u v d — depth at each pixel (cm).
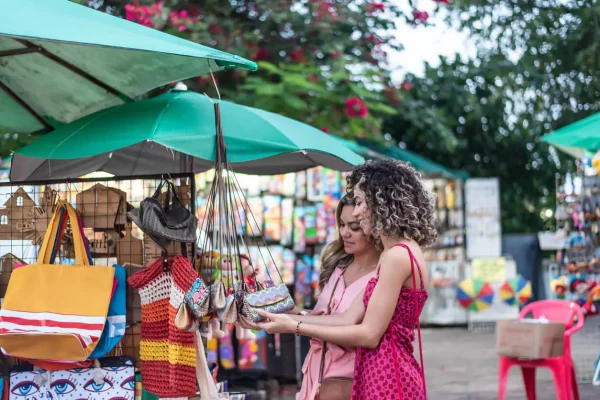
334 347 380
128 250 441
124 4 930
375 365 346
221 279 386
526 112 1773
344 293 393
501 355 662
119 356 425
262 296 381
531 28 1580
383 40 1103
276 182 811
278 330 361
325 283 411
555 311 716
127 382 421
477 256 1337
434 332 1311
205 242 409
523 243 1334
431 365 999
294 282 812
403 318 349
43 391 419
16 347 391
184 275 395
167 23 900
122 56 430
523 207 1906
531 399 674
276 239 805
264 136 421
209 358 688
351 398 353
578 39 1528
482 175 1847
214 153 404
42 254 420
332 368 379
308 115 948
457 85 1695
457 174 1439
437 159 1783
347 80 964
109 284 410
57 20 367
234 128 420
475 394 814
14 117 506
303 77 907
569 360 680
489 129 1802
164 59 429
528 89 1697
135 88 471
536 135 1784
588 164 807
